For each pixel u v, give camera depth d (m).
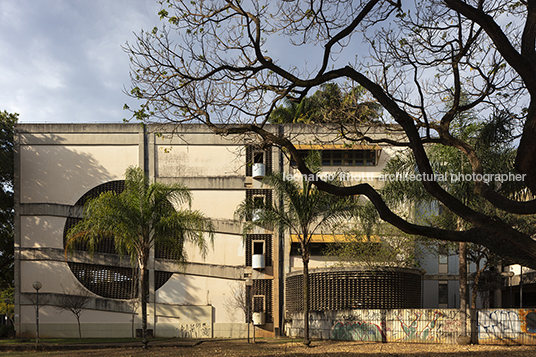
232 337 27.81
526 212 7.23
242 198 29.59
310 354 16.30
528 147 6.82
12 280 33.78
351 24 9.62
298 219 21.36
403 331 20.47
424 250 30.12
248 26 10.33
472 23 11.04
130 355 17.41
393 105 8.27
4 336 29.50
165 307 28.28
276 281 28.58
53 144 29.88
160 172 29.78
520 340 18.14
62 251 28.72
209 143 30.05
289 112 37.84
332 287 24.53
